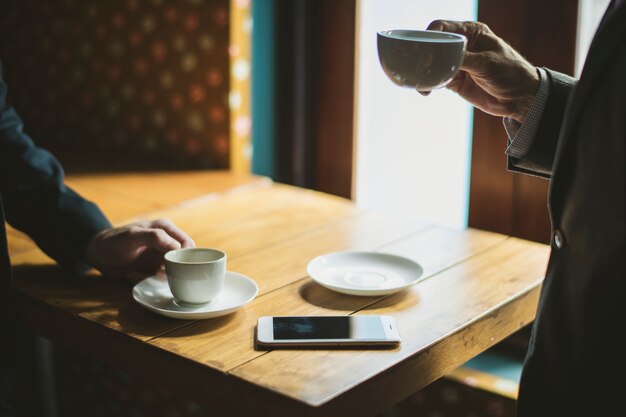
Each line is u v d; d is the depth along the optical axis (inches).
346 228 62.5
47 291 49.5
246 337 42.8
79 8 94.0
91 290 49.8
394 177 82.9
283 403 36.4
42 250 53.2
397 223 64.0
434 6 75.2
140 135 91.5
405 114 80.3
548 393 38.8
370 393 38.4
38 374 61.4
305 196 72.6
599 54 35.6
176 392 41.4
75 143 98.7
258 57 84.9
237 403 38.5
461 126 76.2
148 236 49.3
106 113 94.4
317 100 86.1
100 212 54.0
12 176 53.3
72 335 46.6
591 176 36.0
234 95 82.6
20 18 101.7
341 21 82.1
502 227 74.5
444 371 43.6
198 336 42.9
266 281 51.1
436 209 80.2
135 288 48.4
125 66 91.0
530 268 53.9
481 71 46.5
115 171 83.5
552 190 38.3
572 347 37.3
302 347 41.4
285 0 83.3
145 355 42.3
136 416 86.7
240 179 79.7
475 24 46.7
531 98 46.8
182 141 87.8
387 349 41.3
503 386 68.2
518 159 48.0
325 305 47.3
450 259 55.6
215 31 82.0
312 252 56.7
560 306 38.1
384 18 79.7
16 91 105.0
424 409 72.2
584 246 36.6
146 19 87.5
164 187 76.0
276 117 86.9
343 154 85.3
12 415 50.3
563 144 37.2
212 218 65.2
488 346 47.3
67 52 96.7
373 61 81.9
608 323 35.5
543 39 67.9
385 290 47.7
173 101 87.4
